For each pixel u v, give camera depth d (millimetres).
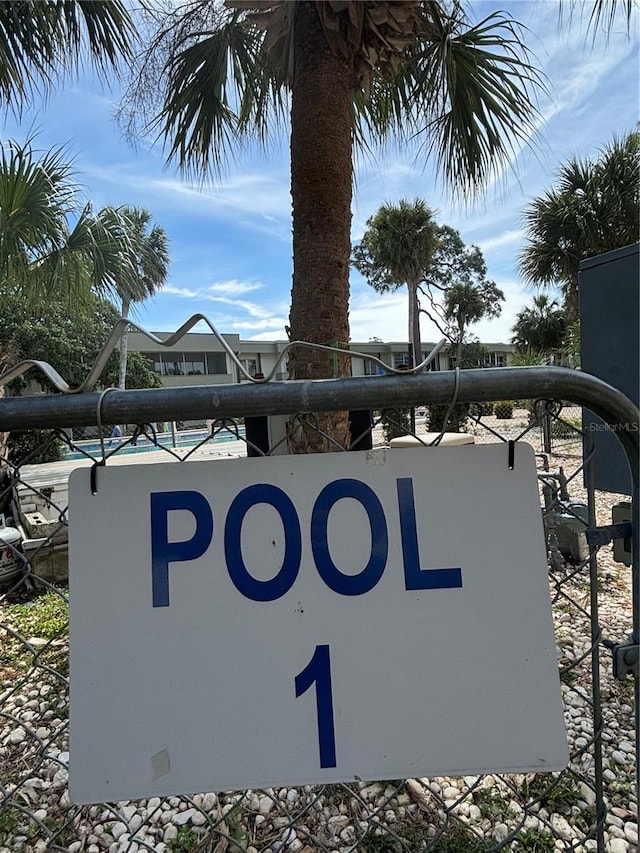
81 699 762
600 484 1893
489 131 2992
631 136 8273
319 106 2033
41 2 2861
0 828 1487
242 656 777
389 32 2045
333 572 794
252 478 807
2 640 2680
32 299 4180
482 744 772
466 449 810
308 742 766
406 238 14609
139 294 5062
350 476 809
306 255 2076
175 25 2775
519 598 794
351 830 1421
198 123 3193
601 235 8555
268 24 2084
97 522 792
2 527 3510
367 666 781
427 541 801
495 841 1370
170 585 786
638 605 831
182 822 1486
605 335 2039
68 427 761
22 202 3602
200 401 758
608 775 1572
